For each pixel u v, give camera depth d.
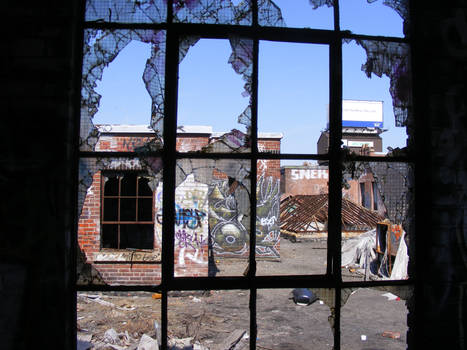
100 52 2.30
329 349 4.69
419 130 2.44
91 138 2.25
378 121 32.06
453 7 2.49
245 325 5.59
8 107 2.08
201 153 2.36
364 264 9.40
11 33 2.11
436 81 2.44
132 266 6.95
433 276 2.37
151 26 2.35
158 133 2.33
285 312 6.25
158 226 7.25
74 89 2.18
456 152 2.43
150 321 5.57
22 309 2.05
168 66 2.36
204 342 4.87
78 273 2.22
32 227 2.06
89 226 7.05
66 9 2.14
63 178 2.08
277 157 2.40
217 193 10.41
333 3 2.50
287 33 2.45
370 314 6.19
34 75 2.10
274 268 9.79
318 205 16.06
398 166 2.52
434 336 2.36
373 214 14.38
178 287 2.28
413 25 2.49
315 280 2.38
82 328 5.25
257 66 2.41
